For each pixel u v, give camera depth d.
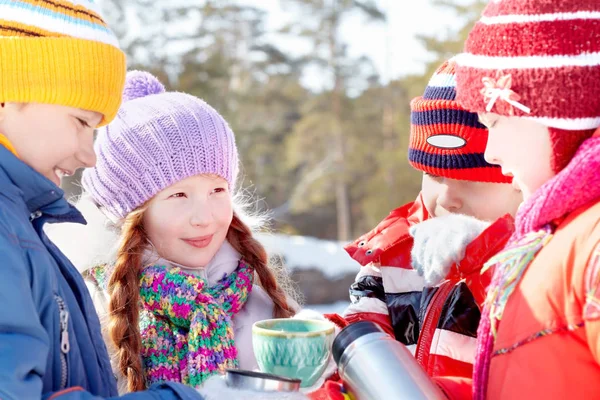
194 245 1.87
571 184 1.16
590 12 1.21
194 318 1.80
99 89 1.45
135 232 1.86
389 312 1.86
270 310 2.02
